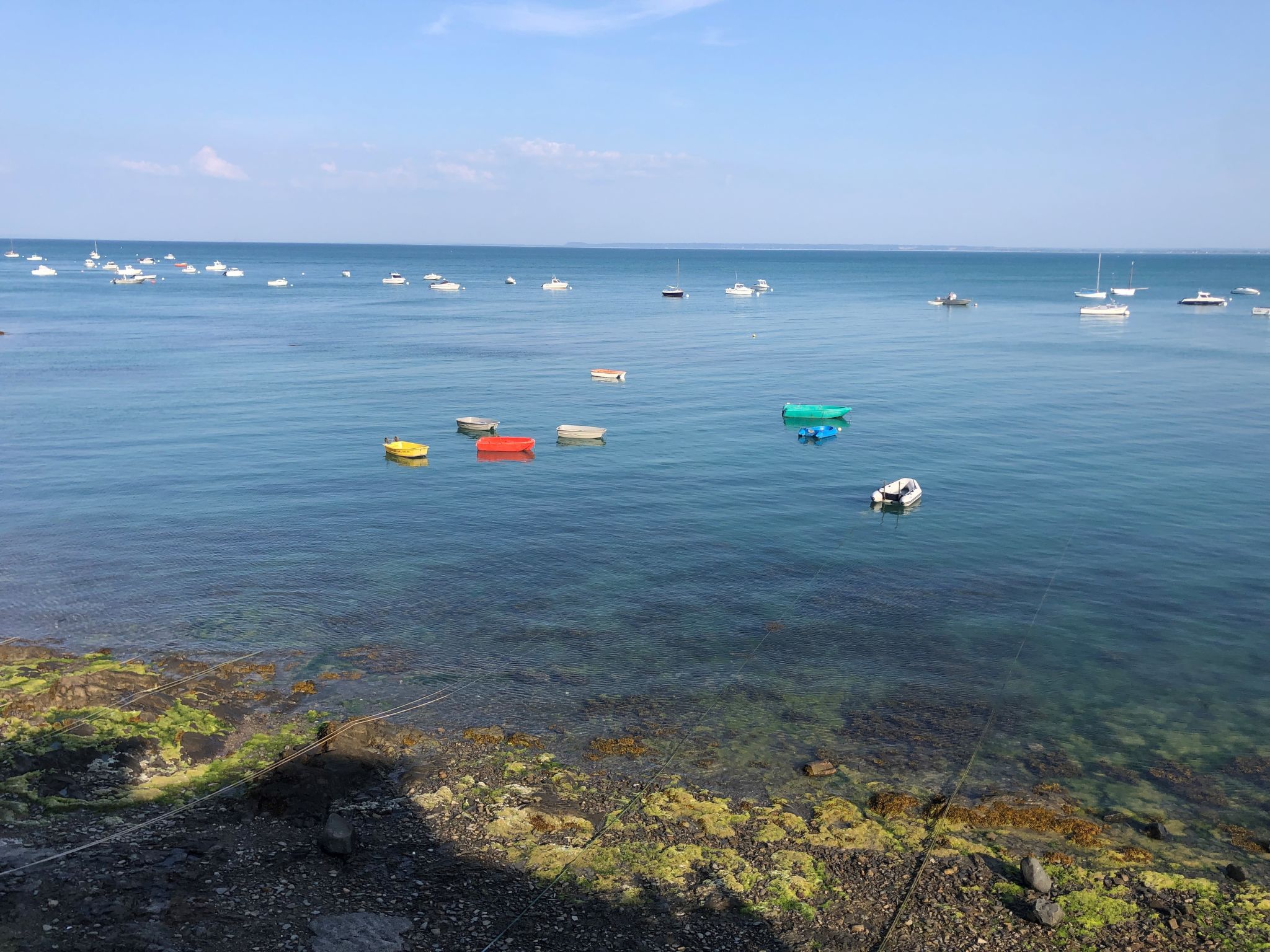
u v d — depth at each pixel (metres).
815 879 20.78
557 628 34.31
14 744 25.14
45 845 20.78
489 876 20.58
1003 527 46.12
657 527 46.00
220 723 26.94
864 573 39.97
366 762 24.92
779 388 86.75
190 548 42.16
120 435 64.88
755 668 31.38
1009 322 153.62
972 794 24.30
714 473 56.47
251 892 19.45
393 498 50.62
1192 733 27.48
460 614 35.44
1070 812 23.56
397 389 84.88
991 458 60.06
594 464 58.62
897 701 29.27
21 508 47.91
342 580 38.56
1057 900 20.19
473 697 29.12
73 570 39.28
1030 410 75.88
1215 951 18.77
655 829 22.48
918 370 98.19
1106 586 38.47
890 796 23.86
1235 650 32.78
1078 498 50.81
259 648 32.22
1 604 35.66
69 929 17.86
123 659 31.14
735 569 40.41
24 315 153.75
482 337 127.50
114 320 146.62
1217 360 106.00
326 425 69.38
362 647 32.47
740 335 132.50
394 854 21.20
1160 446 63.16
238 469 56.22
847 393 84.31
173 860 20.48
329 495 51.09
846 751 26.34
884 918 19.62
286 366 98.06
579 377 92.81
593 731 27.23
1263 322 154.12
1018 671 31.30
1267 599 37.03
